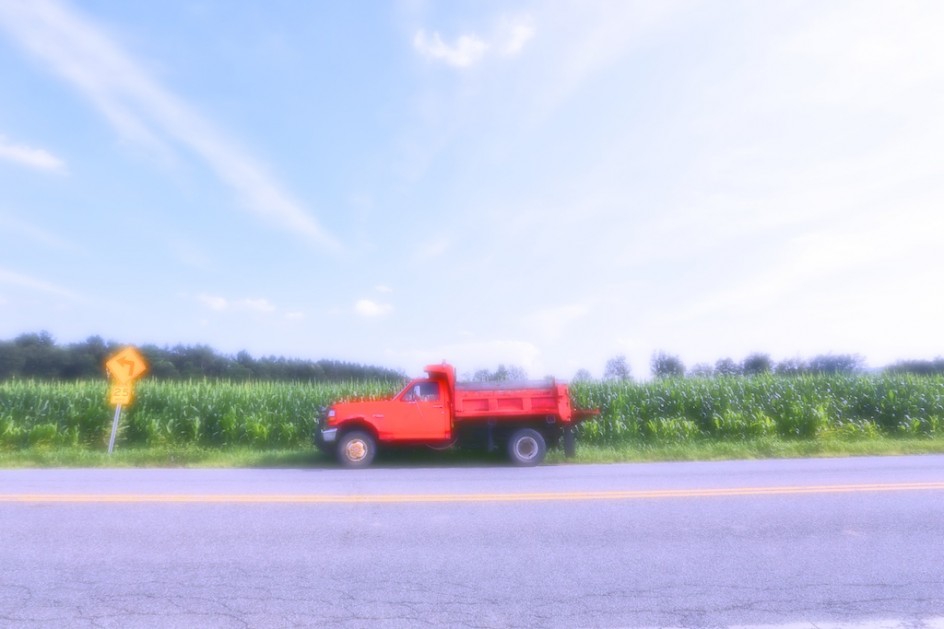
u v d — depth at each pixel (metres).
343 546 7.06
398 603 5.42
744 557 6.60
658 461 15.45
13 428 18.91
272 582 5.93
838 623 4.94
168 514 8.62
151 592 5.67
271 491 10.52
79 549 6.93
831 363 25.00
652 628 4.89
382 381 23.36
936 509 8.62
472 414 15.41
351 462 15.05
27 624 4.97
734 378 22.53
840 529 7.64
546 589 5.73
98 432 19.97
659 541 7.20
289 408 20.52
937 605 5.29
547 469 14.17
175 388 21.16
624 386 21.56
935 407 20.52
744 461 14.92
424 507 9.05
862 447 16.56
